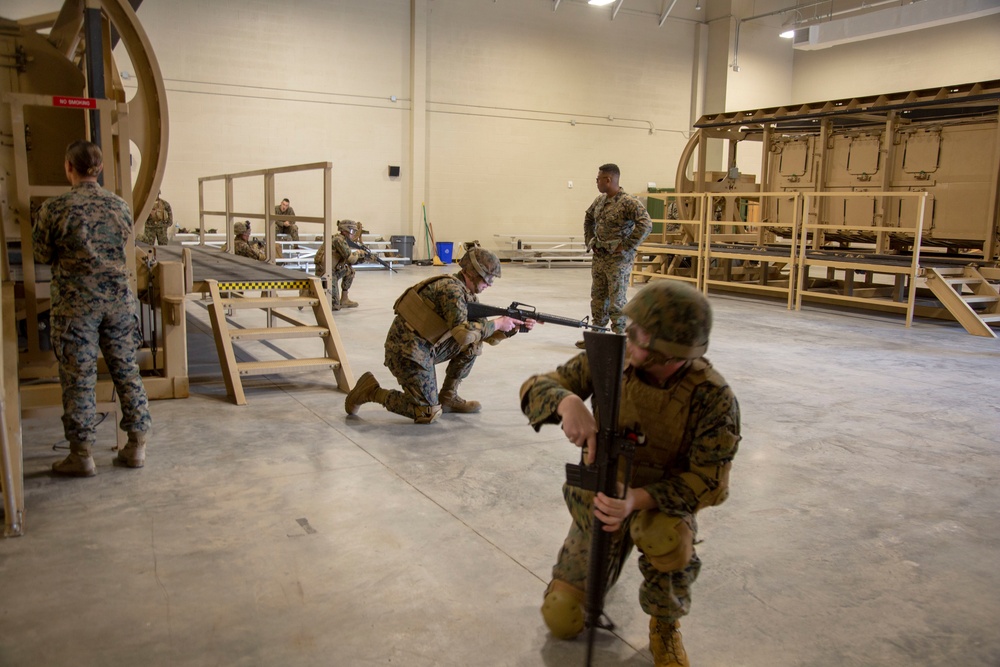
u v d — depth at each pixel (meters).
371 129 16.97
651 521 1.99
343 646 2.38
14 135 4.03
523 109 18.69
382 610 2.59
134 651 2.31
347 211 17.02
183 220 15.36
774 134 13.62
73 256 3.50
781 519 3.48
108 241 3.58
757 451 4.48
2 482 3.11
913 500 3.75
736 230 15.02
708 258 12.12
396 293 11.97
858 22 17.30
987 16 18.05
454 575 2.85
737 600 2.73
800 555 3.11
